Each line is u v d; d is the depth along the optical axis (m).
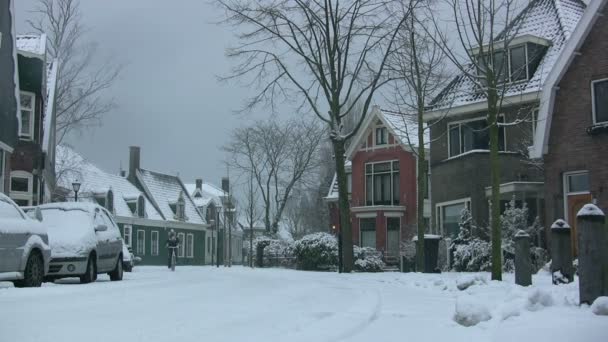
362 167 37.62
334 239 29.02
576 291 9.27
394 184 36.25
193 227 63.31
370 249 29.92
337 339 6.75
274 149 52.72
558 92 19.67
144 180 61.19
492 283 12.98
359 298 11.31
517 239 12.52
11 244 11.24
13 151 26.27
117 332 6.77
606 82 18.80
